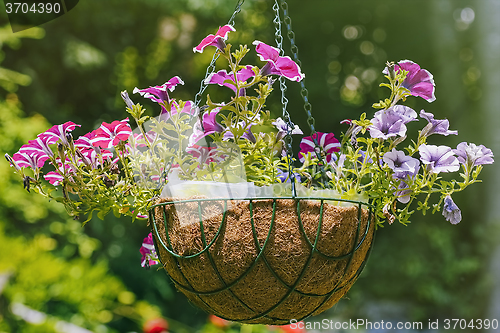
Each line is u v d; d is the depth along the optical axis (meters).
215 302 1.13
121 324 5.03
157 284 5.84
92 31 6.64
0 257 2.76
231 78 1.13
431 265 5.95
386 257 6.17
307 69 7.00
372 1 6.79
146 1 6.50
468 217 6.01
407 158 1.15
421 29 6.80
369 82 7.33
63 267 3.08
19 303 2.80
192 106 1.20
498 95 5.56
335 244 1.08
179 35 7.21
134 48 7.18
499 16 5.53
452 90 6.35
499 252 5.71
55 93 6.34
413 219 6.29
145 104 7.08
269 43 6.82
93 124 6.52
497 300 5.60
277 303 1.09
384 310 5.79
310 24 7.10
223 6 6.44
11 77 4.60
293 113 6.80
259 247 1.05
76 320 3.32
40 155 1.31
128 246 5.87
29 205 4.37
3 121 4.24
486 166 5.77
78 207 1.31
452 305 5.73
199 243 1.09
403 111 1.20
